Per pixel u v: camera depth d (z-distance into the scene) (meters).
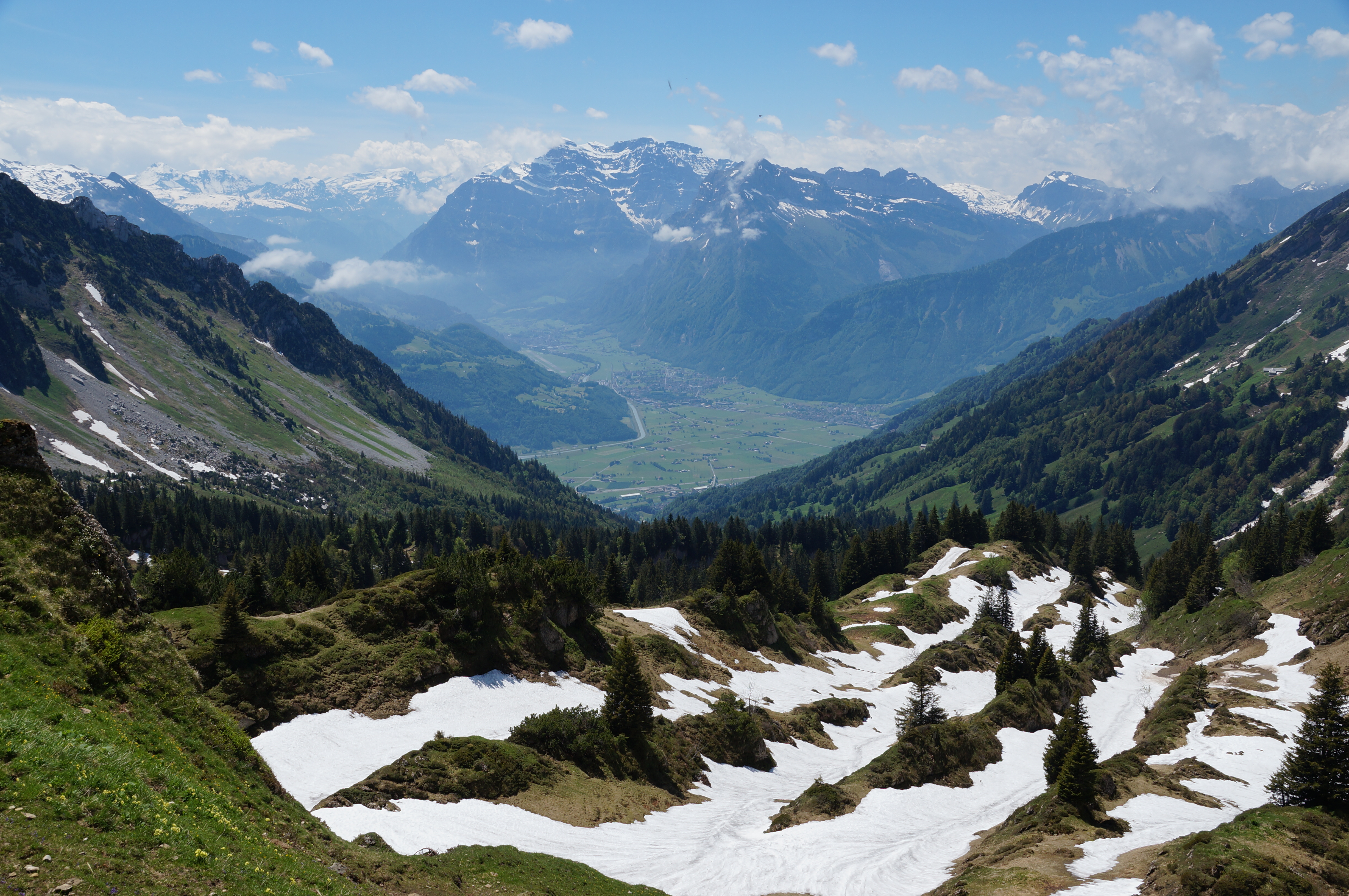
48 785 24.03
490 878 41.28
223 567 196.00
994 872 45.97
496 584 86.12
